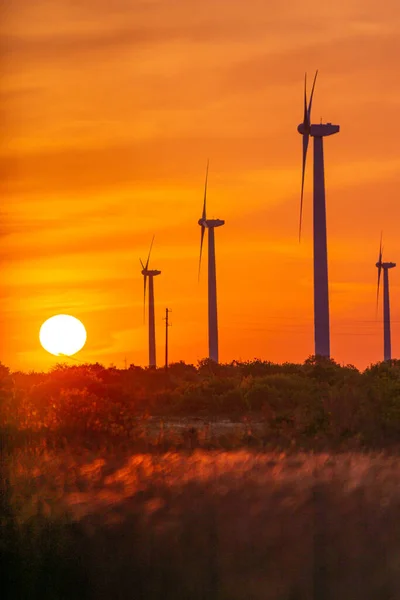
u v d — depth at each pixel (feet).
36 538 151.94
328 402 443.32
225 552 154.20
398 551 157.07
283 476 236.02
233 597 135.85
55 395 565.12
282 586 139.33
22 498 170.30
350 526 175.42
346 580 142.31
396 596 137.49
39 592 141.49
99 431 414.41
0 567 144.56
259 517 180.45
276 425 447.83
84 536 161.68
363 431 418.51
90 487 216.95
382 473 246.27
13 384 432.25
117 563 148.56
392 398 447.01
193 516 181.06
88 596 140.26
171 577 143.23
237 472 249.34
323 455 303.07
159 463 261.44
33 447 318.04
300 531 170.09
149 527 168.66
